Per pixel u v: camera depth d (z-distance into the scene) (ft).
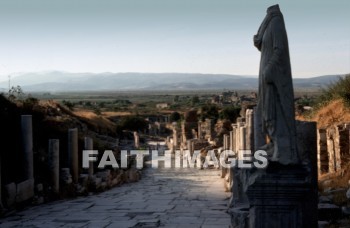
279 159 34.94
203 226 54.54
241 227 41.91
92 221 59.00
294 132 35.32
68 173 83.82
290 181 34.47
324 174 76.13
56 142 79.00
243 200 47.11
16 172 77.36
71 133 86.63
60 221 59.11
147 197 82.07
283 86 35.01
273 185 34.53
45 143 97.30
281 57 35.01
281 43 35.06
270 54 35.37
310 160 39.11
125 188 99.96
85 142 94.02
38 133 98.07
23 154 72.23
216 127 203.21
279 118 35.19
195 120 260.42
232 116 262.06
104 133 218.18
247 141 62.75
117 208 69.31
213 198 79.77
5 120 84.53
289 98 35.14
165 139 316.60
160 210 67.10
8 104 95.04
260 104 36.40
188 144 187.62
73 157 86.33
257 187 34.76
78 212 65.77
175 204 72.95
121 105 636.48
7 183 71.05
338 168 71.41
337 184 63.26
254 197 34.94
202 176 127.65
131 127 354.95
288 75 35.19
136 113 457.68
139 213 64.75
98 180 93.25
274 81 34.96
